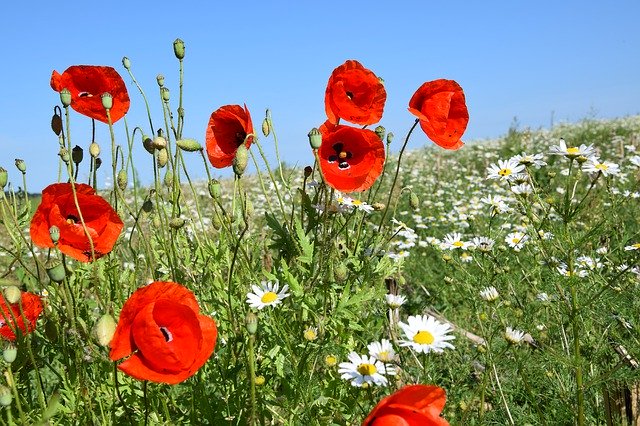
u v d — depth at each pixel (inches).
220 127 28.9
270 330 26.9
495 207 48.0
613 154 126.0
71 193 22.5
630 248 37.5
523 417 29.8
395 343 27.6
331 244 28.9
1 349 25.1
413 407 17.3
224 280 31.6
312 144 25.9
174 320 18.6
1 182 24.6
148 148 28.6
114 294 30.0
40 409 23.4
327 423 25.1
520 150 142.1
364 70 27.2
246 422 25.1
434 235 73.4
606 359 33.6
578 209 28.5
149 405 26.2
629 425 28.3
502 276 37.3
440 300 49.2
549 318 38.0
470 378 34.8
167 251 29.7
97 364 25.8
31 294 24.5
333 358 26.5
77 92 26.8
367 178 27.2
